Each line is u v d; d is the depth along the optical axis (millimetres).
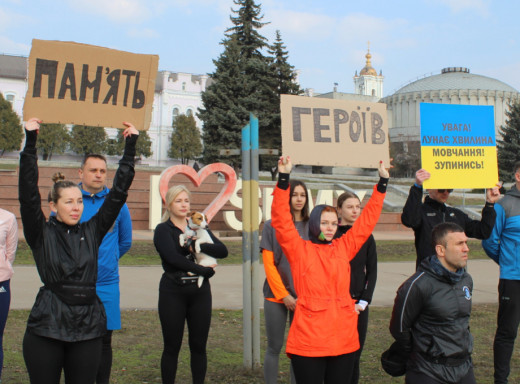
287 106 4844
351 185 38031
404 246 16422
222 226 20594
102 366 4395
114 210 3486
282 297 4383
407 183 54531
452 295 3523
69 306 3209
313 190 32406
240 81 39469
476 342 6461
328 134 4945
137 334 6484
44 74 4191
